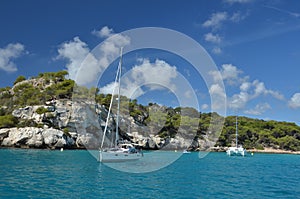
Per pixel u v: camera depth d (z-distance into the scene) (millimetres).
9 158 36312
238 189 21172
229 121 93875
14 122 60438
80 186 19484
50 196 16219
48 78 79000
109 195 17250
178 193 18859
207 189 20703
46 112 61688
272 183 24766
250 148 93188
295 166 45250
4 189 17438
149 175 26641
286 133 101562
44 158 37938
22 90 73250
